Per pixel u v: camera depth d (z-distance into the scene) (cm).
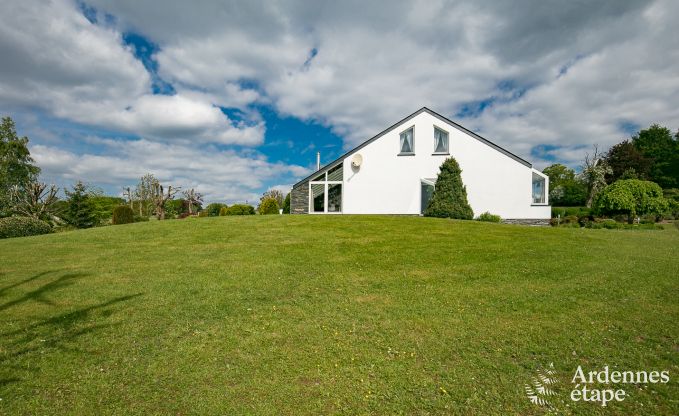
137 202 3891
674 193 4059
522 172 2178
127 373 384
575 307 578
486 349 436
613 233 1438
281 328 500
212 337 471
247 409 321
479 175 2217
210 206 3831
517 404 329
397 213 2291
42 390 352
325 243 1127
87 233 1368
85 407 325
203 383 364
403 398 339
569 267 844
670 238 1380
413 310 570
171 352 430
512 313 555
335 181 2358
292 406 327
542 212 2169
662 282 718
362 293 663
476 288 689
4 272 823
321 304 601
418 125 2294
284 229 1395
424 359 412
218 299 626
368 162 2316
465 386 358
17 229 1698
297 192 2481
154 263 902
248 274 791
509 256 958
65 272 820
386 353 426
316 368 392
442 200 1964
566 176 6588
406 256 958
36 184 2808
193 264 887
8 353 429
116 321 530
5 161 3941
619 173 4884
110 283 729
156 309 579
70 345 451
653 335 473
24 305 600
